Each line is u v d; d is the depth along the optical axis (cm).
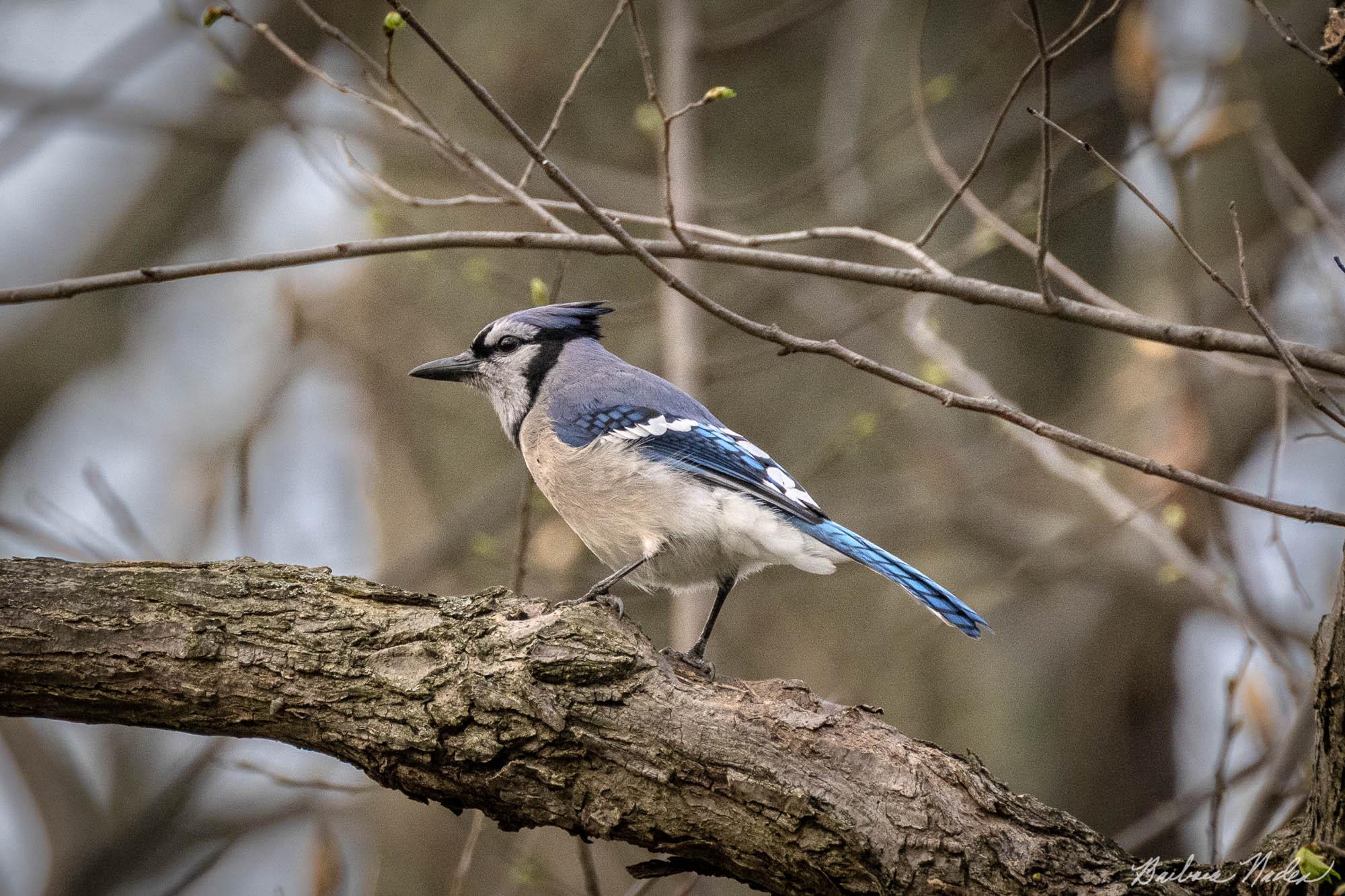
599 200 1182
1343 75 562
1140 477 1183
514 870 936
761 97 1254
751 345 1241
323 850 810
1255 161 1266
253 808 1212
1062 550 1207
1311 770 523
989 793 554
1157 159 1068
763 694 574
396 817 1141
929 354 988
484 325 1252
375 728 559
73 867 1176
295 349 1371
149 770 1306
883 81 1236
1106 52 1233
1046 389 1253
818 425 1221
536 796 555
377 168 1252
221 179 1553
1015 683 1172
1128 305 1266
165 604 580
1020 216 1065
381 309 1298
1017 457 1218
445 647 568
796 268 696
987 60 1141
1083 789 1170
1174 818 946
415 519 1270
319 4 1375
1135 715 1230
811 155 1245
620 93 1220
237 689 569
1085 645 1216
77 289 703
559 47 1223
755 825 545
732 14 1243
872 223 1211
